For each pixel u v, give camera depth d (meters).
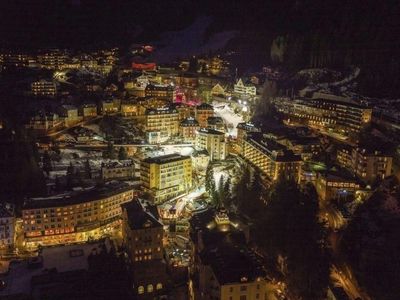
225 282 133.75
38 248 186.00
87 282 151.62
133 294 155.50
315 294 159.88
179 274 174.25
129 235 171.38
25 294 148.12
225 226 170.50
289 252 174.62
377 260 173.50
